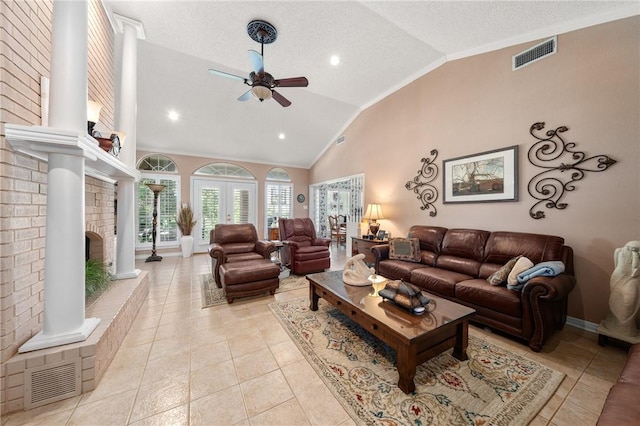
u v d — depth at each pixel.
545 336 1.86
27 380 1.30
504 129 2.85
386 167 4.58
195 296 3.03
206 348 1.91
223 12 2.59
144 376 1.58
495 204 2.94
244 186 6.68
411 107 4.04
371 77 3.99
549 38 2.49
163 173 5.72
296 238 4.59
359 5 2.46
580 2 2.10
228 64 3.55
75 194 1.45
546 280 1.86
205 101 4.47
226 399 1.41
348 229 5.72
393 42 3.08
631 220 2.05
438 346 1.62
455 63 3.36
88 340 1.49
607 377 1.59
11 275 1.33
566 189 2.39
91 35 2.29
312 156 7.08
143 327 2.23
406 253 3.33
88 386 1.44
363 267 2.50
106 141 2.06
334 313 2.55
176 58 3.54
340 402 1.39
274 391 1.47
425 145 3.82
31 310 1.49
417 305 1.71
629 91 2.04
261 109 4.91
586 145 2.26
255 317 2.46
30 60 1.51
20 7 1.42
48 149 1.37
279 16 2.62
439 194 3.62
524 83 2.68
